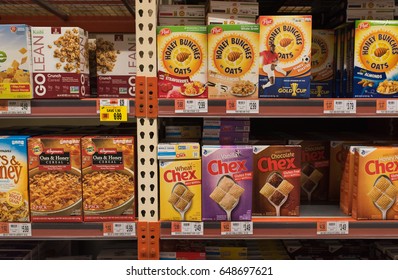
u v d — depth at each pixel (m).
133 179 1.43
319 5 2.08
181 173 1.41
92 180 1.42
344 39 1.55
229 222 1.42
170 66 1.41
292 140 1.68
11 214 1.42
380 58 1.44
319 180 1.70
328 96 1.67
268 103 1.39
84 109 1.39
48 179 1.42
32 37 1.39
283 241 1.89
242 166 1.41
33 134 1.57
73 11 2.20
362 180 1.43
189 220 1.43
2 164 1.41
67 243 2.09
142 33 1.39
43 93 1.40
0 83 1.38
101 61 1.55
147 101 1.39
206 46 1.41
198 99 1.39
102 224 1.42
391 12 1.62
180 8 1.59
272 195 1.49
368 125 2.16
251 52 1.41
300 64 1.42
